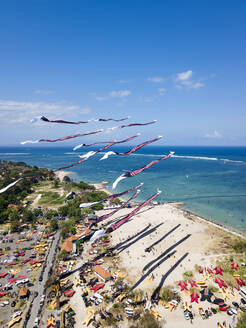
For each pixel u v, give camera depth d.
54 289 63.91
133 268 75.69
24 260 79.44
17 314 54.91
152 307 58.34
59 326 51.91
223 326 52.09
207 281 68.38
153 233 103.19
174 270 74.38
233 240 95.81
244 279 68.88
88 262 78.31
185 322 53.69
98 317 54.97
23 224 113.12
